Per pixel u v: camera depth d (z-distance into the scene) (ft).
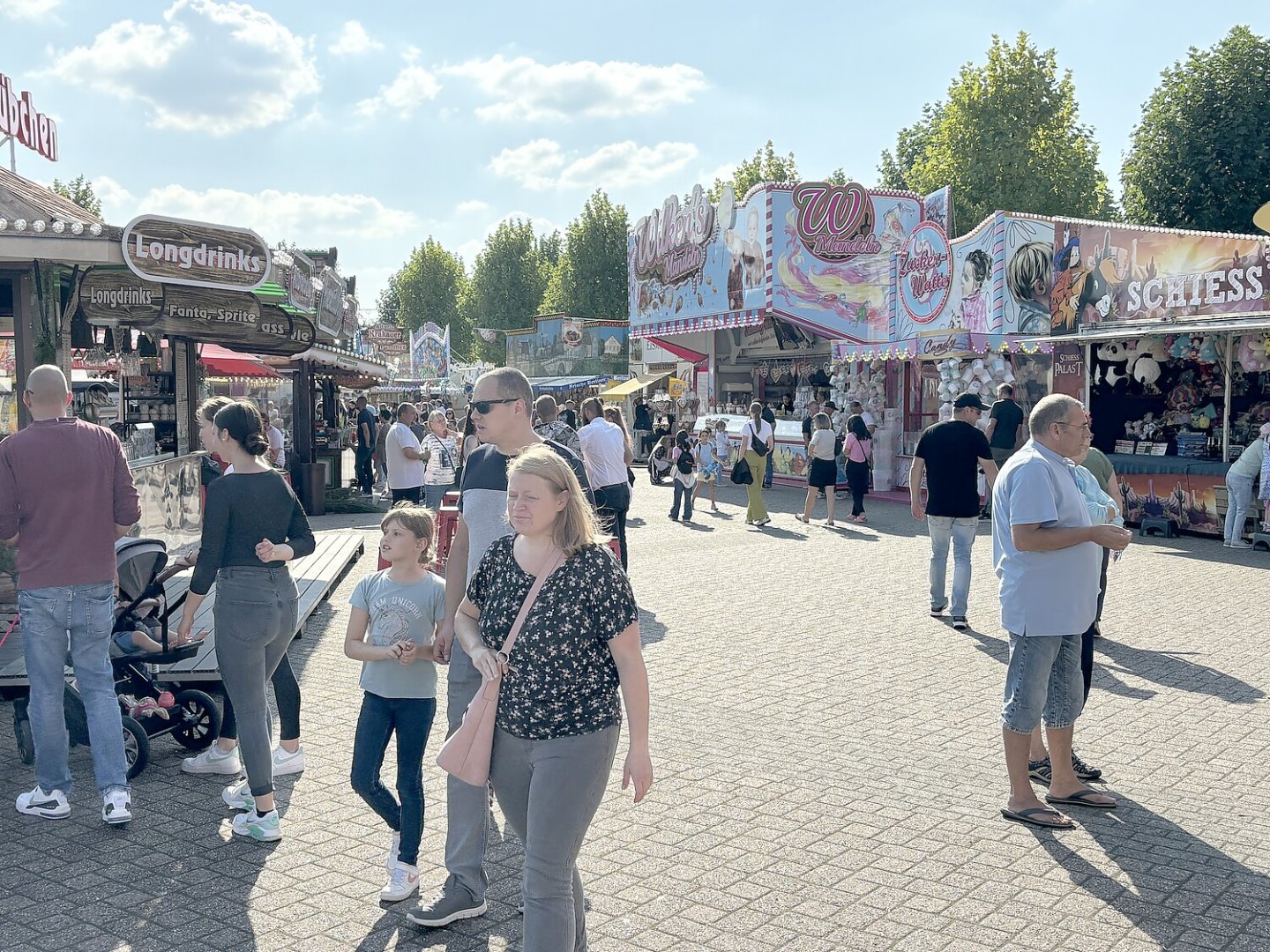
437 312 274.57
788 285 75.15
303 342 39.29
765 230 74.79
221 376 75.25
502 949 12.73
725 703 23.09
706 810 17.03
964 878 14.57
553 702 10.32
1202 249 52.85
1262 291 49.78
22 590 16.63
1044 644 16.46
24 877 14.66
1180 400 57.62
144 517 31.17
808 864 15.02
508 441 13.88
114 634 19.42
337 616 31.89
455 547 13.76
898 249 73.00
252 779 15.76
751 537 51.13
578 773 10.34
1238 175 110.01
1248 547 46.62
